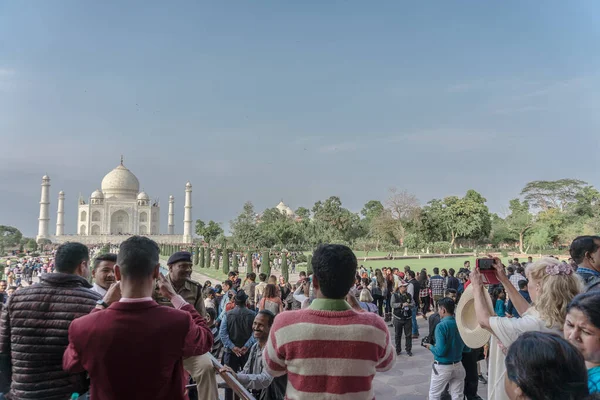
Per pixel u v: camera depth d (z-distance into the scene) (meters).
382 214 70.31
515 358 2.16
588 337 2.71
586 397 2.03
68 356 2.91
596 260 4.77
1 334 3.50
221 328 8.14
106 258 5.05
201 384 4.30
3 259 69.38
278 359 2.83
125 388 2.74
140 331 2.78
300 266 52.78
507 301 10.95
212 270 49.25
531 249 73.50
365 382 2.69
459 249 72.44
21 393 3.31
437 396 6.64
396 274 20.22
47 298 3.46
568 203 89.50
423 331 15.52
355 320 2.80
